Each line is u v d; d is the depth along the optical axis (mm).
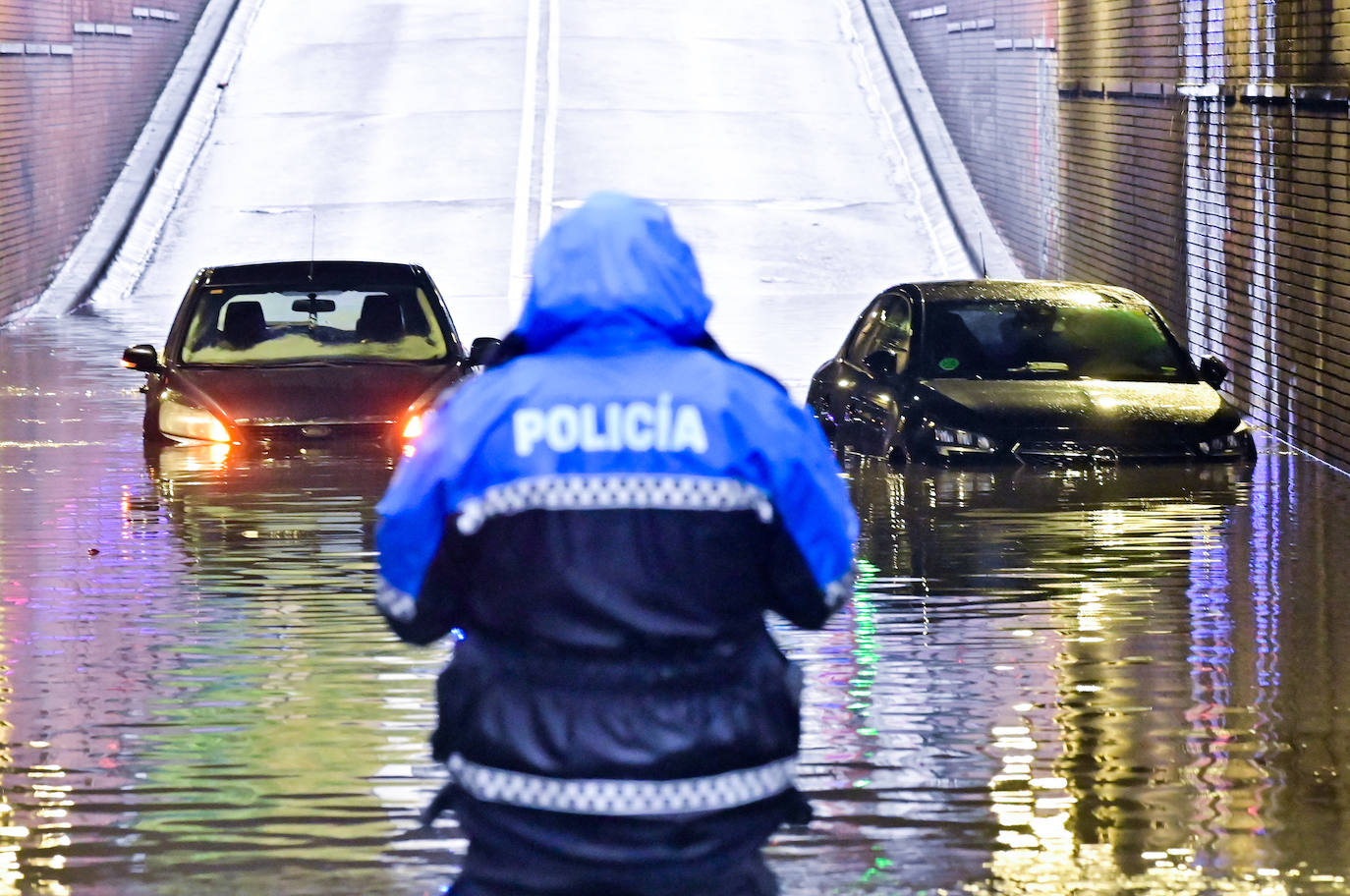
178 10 117688
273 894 18281
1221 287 54125
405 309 46750
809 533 11898
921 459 42156
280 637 28266
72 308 83500
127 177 101312
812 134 109312
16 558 34156
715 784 11875
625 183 101125
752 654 12055
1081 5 73750
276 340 46625
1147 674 26125
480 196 98500
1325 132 44844
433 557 11984
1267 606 30109
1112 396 43219
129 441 47781
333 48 121438
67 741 23141
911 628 28906
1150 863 19047
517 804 11898
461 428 11844
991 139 94312
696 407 11742
